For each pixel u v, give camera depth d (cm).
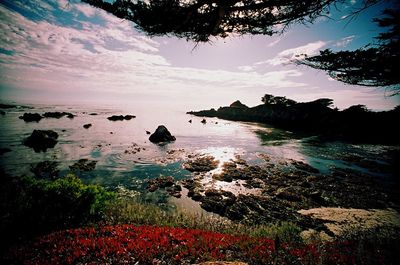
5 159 2780
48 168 2488
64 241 721
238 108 12106
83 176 2372
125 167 2742
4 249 696
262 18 504
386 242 883
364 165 3256
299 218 1622
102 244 712
